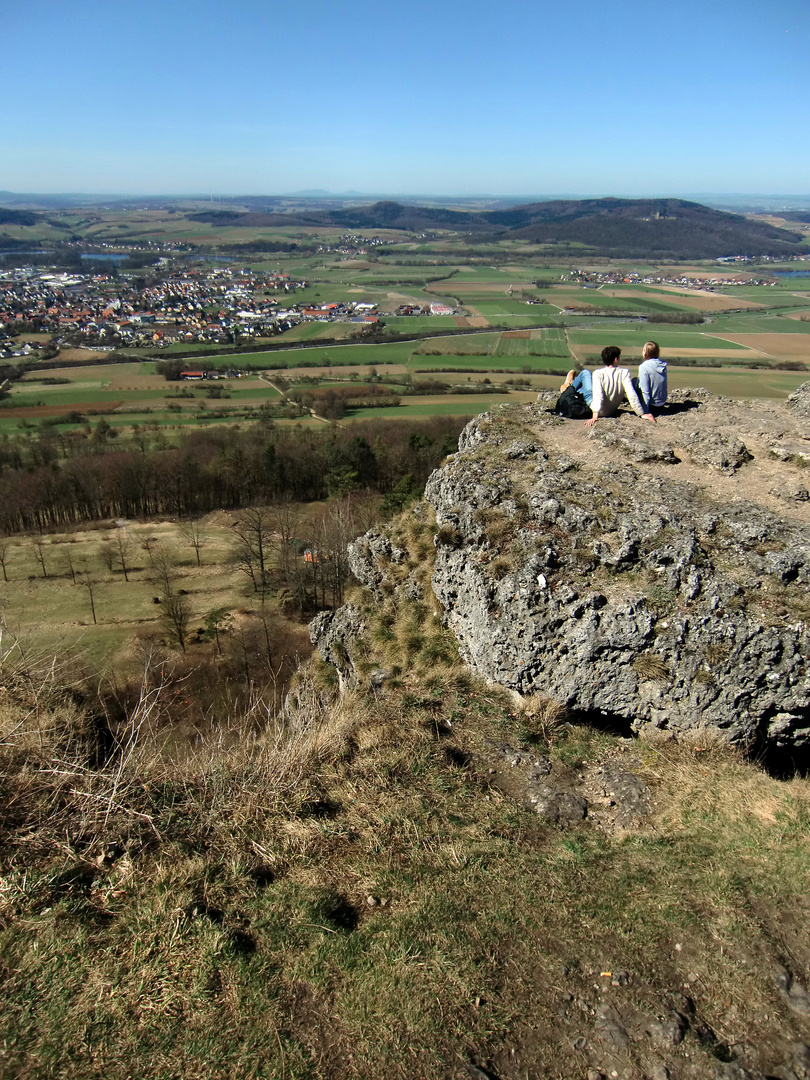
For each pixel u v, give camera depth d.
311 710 7.63
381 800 6.02
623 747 7.33
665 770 6.82
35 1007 3.86
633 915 4.89
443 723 7.62
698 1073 3.82
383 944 4.47
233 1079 3.55
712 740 7.14
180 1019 3.86
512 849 5.58
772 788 6.45
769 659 6.91
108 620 34.38
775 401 12.11
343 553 32.56
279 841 5.39
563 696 7.67
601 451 9.92
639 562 7.79
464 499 9.61
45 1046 3.65
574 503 8.48
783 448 9.61
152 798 5.59
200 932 4.39
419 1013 3.99
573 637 7.54
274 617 34.09
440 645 9.81
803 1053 3.98
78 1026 3.77
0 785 5.34
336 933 4.53
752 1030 4.11
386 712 7.63
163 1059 3.63
